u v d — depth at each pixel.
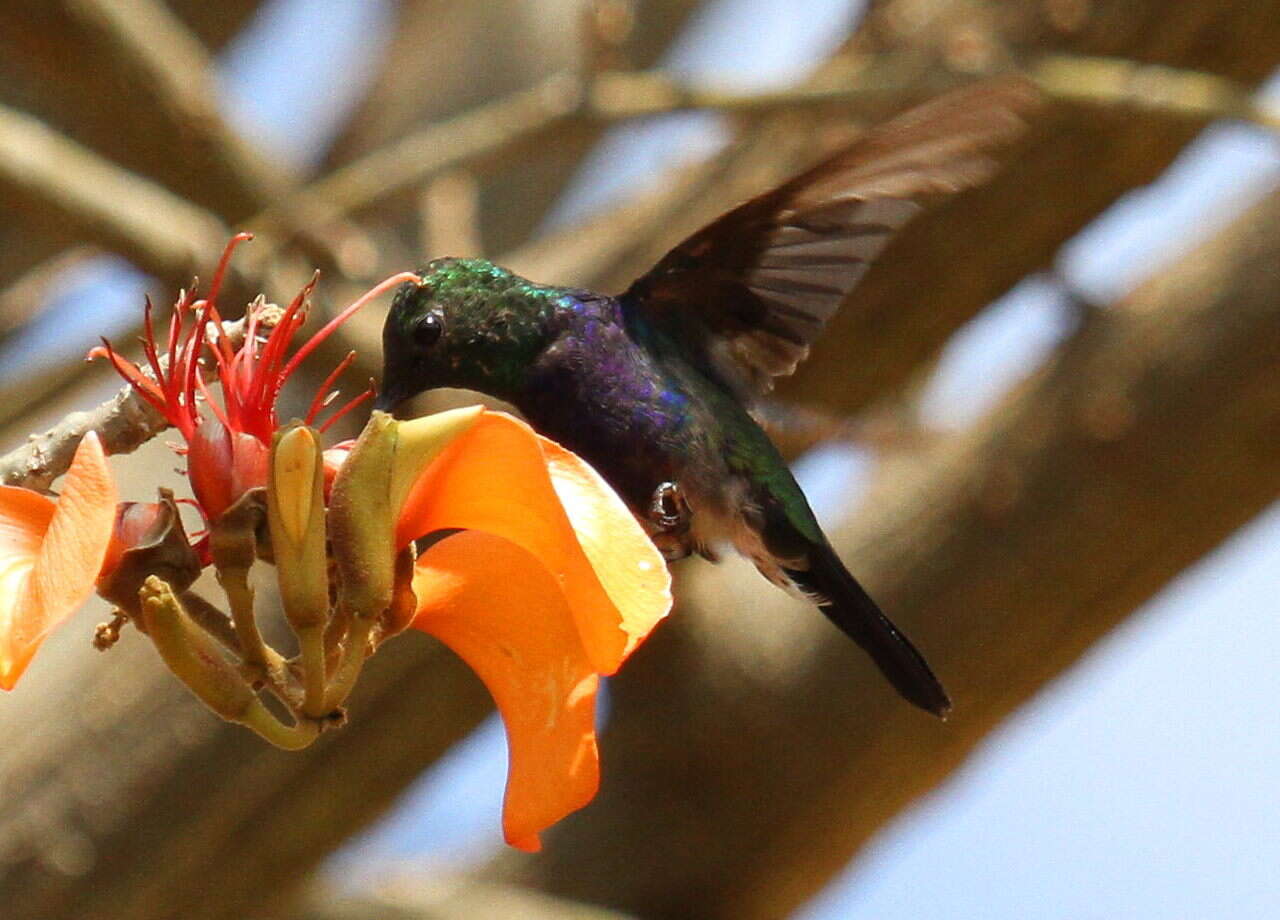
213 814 8.55
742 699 10.30
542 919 10.30
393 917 10.28
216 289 4.36
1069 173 8.88
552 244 9.85
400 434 3.87
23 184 8.62
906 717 10.17
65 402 9.35
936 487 10.03
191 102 9.36
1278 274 9.76
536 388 6.12
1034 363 10.27
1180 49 8.94
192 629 3.78
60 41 9.18
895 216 6.48
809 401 9.23
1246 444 9.62
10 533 3.61
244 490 3.92
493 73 12.78
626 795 10.62
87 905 8.52
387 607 3.88
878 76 8.94
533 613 3.98
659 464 6.24
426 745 8.74
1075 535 9.77
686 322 6.70
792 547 6.45
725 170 9.54
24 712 8.73
